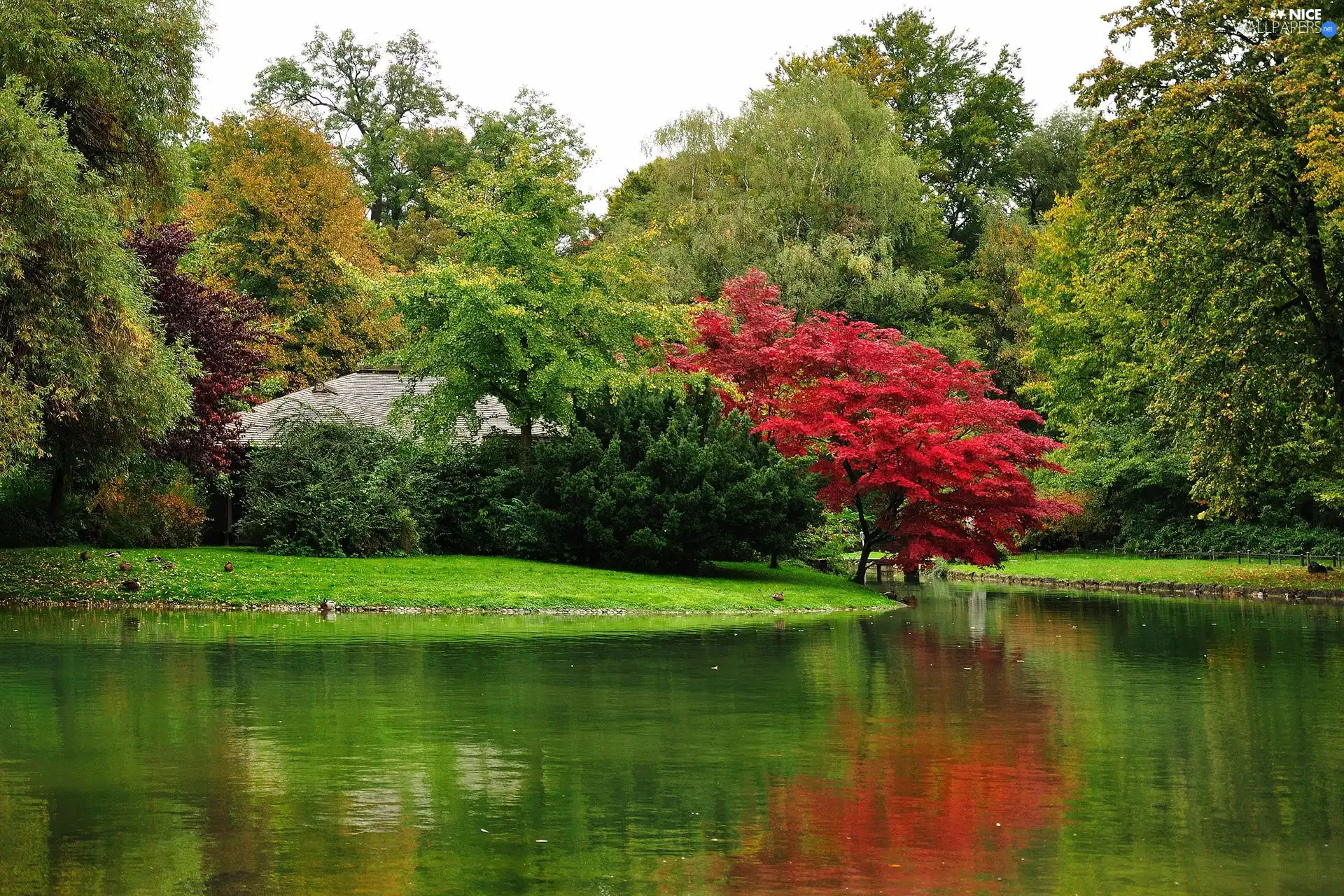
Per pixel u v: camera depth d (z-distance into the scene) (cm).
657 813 941
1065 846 859
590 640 2084
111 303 2523
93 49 2567
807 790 1015
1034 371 6153
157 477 3316
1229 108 3022
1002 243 6575
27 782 1027
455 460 3550
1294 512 4572
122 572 2828
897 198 6012
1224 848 851
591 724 1298
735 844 864
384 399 4150
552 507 3381
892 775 1072
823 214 5956
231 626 2250
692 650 1959
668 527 3134
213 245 4947
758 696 1484
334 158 5906
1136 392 4994
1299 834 886
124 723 1278
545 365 3456
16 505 3209
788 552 3469
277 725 1273
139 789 1005
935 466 3153
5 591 2673
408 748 1170
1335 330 3112
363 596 2684
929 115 7738
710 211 5781
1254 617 2706
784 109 6162
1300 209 3111
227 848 842
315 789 1009
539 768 1091
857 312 5662
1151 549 4884
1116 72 3266
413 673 1650
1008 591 3791
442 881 777
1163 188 3152
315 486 3241
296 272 5453
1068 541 5259
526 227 3494
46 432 2717
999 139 7800
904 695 1502
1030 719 1338
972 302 6669
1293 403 3141
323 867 803
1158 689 1566
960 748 1183
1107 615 2788
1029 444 3228
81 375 2388
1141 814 942
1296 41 2938
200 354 3269
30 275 2319
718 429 3309
